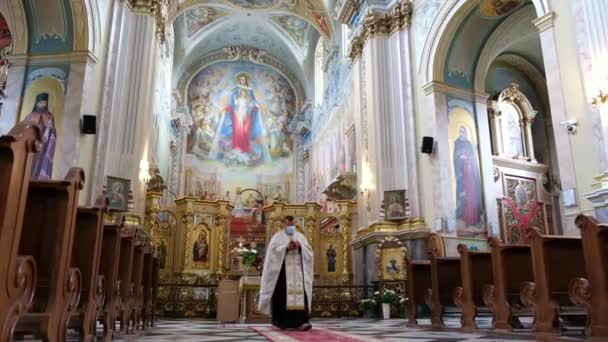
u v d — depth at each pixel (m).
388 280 12.04
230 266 14.16
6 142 2.51
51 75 10.41
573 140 8.22
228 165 26.47
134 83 11.80
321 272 14.97
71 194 3.48
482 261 7.28
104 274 5.02
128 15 12.20
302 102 27.58
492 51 13.62
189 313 12.64
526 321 8.70
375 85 13.70
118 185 10.89
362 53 15.08
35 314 3.27
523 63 16.75
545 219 15.40
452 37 12.74
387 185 12.94
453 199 12.13
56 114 10.16
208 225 14.46
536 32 14.28
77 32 10.55
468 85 13.28
